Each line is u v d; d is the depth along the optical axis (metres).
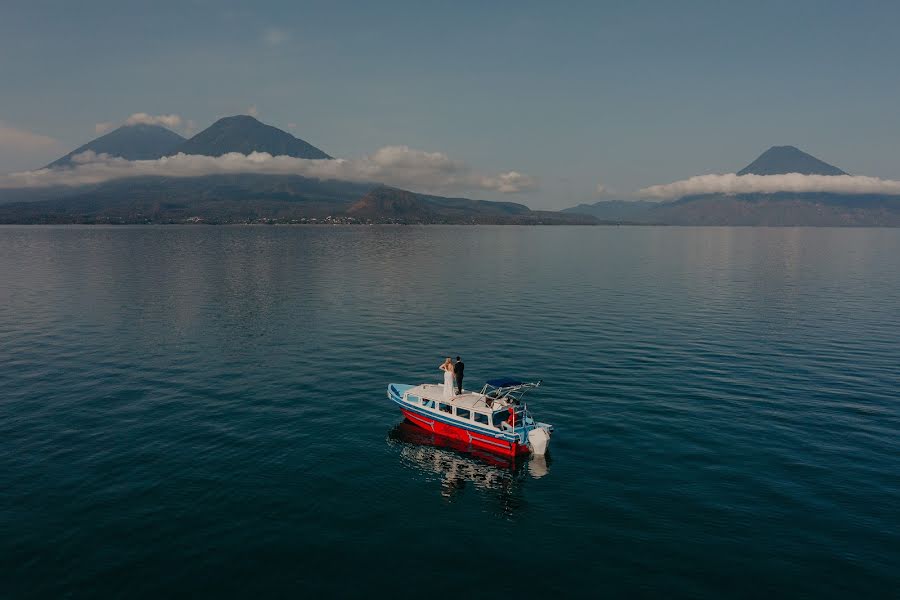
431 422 37.09
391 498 28.20
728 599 20.59
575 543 24.22
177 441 34.03
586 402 40.94
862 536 24.25
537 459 32.31
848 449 32.78
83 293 89.50
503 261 158.25
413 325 67.31
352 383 45.78
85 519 25.39
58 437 34.28
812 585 21.27
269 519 25.84
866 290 97.00
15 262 140.50
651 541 24.22
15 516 25.48
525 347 57.06
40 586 20.95
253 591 20.92
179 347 56.12
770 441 33.94
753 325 67.44
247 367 49.66
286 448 33.53
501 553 23.55
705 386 44.28
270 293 91.19
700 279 114.94
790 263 155.75
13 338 59.22
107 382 45.06
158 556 22.88
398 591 21.05
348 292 92.94
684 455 32.22
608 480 29.67
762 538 24.23
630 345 57.66
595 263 154.75
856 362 50.97
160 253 174.88
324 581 21.56
